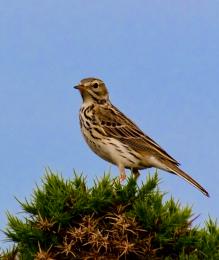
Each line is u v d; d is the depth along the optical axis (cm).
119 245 1005
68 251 1017
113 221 1062
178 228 1052
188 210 1080
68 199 1069
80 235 1016
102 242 1005
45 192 1103
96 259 1013
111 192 1095
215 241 1073
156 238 1043
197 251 1063
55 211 1061
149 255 1034
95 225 1030
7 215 1099
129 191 1103
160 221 1053
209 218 1112
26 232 1060
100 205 1070
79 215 1073
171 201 1112
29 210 1089
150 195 1113
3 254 1089
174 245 1053
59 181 1114
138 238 1038
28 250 1071
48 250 1028
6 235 1093
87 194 1094
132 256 1052
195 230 1081
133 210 1074
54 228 1061
